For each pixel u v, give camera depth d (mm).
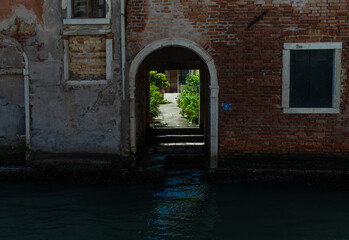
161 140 10469
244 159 7500
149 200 6562
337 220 5688
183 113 13383
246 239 5117
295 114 7301
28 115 7742
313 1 7062
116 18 7379
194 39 7344
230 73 7348
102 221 5730
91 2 7582
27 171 7668
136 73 7797
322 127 7277
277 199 6539
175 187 7203
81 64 7691
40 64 7617
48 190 7059
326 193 6785
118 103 7539
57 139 7703
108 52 7457
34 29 7574
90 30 7438
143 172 7477
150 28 7398
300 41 7148
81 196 6762
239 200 6520
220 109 7445
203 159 8578
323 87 7320
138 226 5562
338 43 7078
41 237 5223
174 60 10258
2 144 8086
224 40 7289
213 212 6039
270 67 7262
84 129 7645
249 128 7426
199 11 7289
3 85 8008
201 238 5172
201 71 10688
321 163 7328
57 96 7637
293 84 7352
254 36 7227
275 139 7395
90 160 7664
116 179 7402
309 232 5301
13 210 6152
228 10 7227
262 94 7332
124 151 7617
